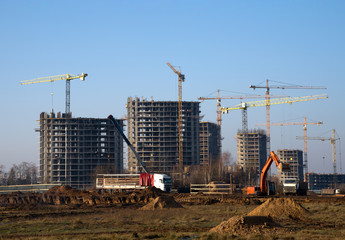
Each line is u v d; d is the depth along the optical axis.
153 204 78.12
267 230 44.69
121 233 47.81
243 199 92.31
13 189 157.12
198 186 132.62
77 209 89.00
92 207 94.06
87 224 57.62
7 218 69.19
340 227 49.56
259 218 47.19
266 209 61.84
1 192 156.62
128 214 68.56
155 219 61.75
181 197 108.75
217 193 120.44
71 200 112.06
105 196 110.62
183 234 44.38
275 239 40.56
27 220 65.62
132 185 133.88
